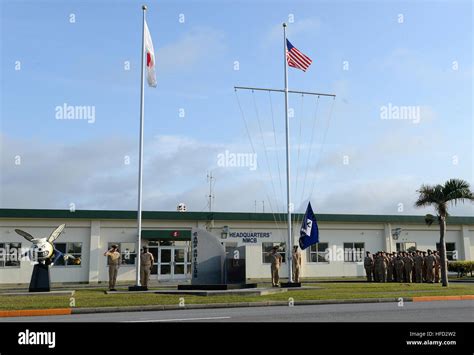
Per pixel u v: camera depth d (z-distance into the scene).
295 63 26.47
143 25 24.23
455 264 37.19
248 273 36.38
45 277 20.42
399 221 39.25
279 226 37.50
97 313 14.36
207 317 12.12
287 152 25.64
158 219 35.06
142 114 23.53
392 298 17.20
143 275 24.17
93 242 33.97
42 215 33.22
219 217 36.06
